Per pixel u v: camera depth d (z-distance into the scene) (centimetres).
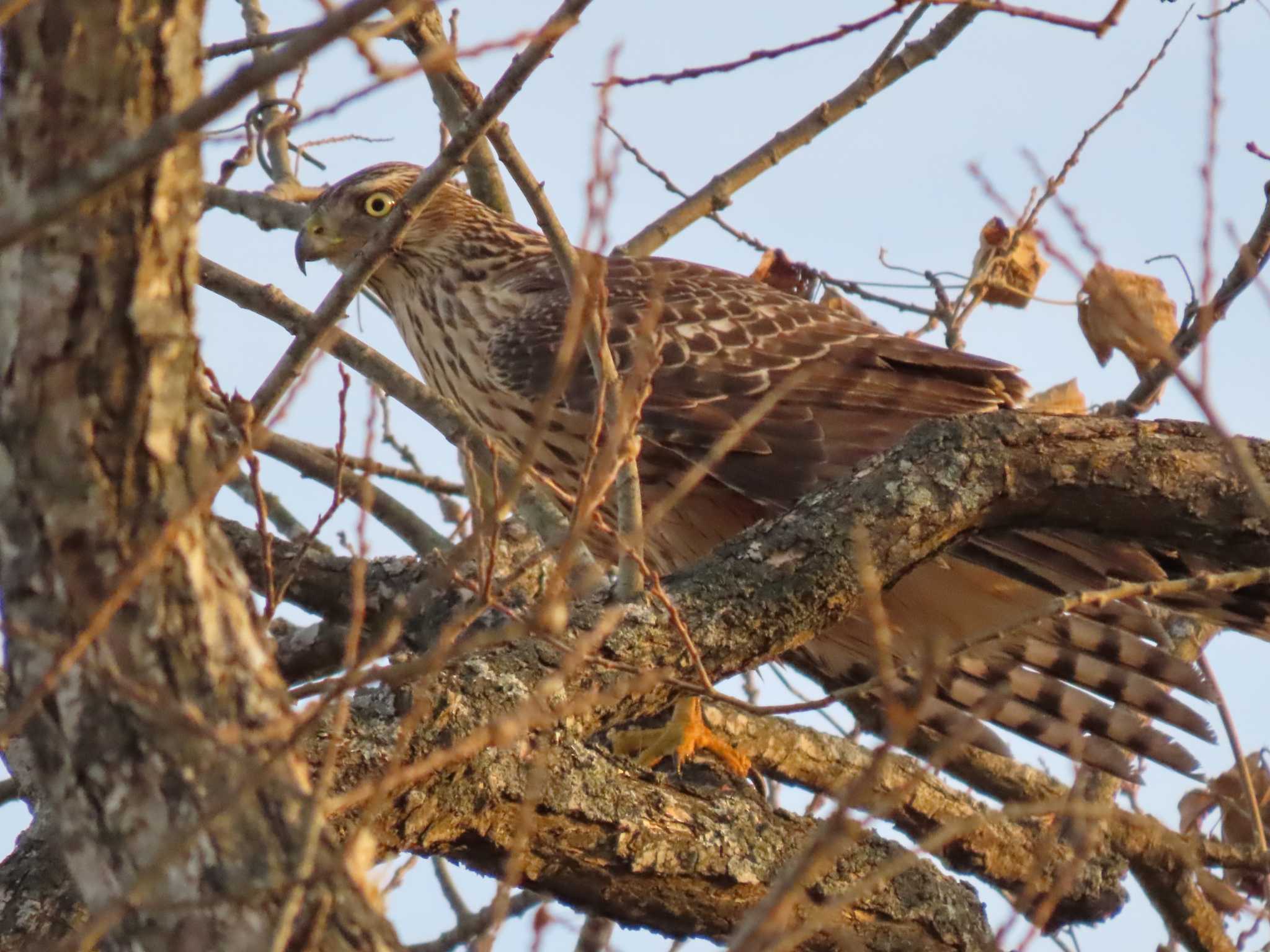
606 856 816
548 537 1089
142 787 471
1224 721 973
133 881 471
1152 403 1065
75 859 479
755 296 1248
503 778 773
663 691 829
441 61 485
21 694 477
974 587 1137
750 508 1169
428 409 1133
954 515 847
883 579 847
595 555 1131
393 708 764
